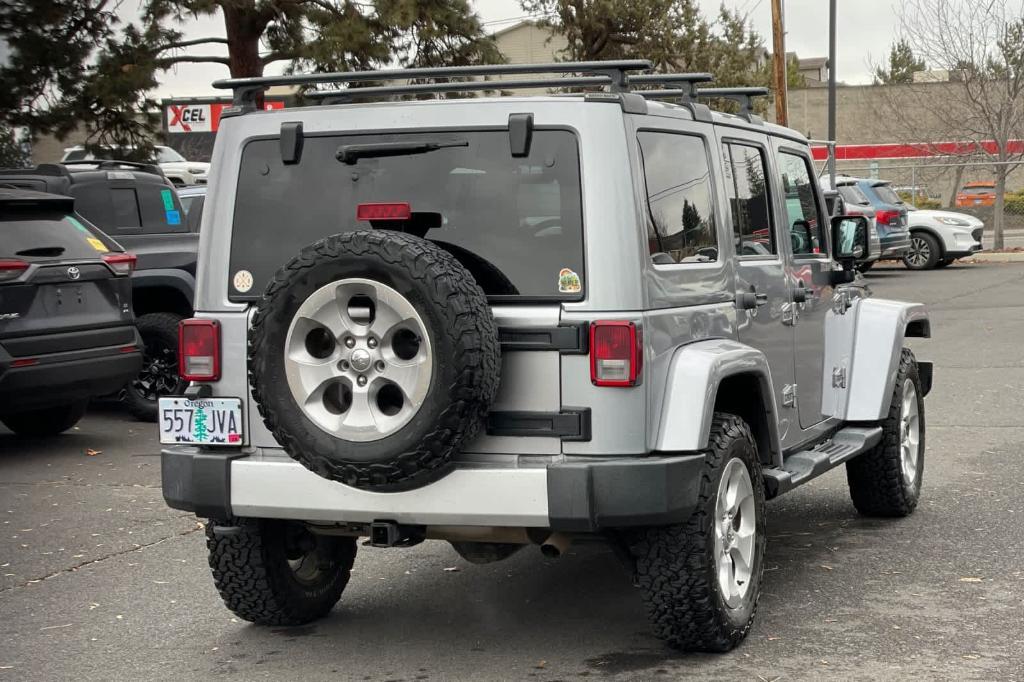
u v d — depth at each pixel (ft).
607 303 15.67
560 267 15.83
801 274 21.97
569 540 16.69
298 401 15.53
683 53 130.41
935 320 63.93
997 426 35.22
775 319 20.56
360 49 70.03
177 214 42.09
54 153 109.70
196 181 77.61
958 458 30.94
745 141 20.25
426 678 16.55
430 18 72.43
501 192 16.17
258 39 72.64
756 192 20.53
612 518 15.48
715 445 16.71
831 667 16.43
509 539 16.44
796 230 22.41
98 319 33.94
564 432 15.69
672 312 16.53
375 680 16.52
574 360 15.70
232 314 17.16
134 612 20.11
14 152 71.15
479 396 15.06
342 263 15.12
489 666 16.94
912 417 25.52
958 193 163.32
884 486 24.52
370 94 17.51
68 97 68.54
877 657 16.76
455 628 18.76
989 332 58.03
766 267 20.25
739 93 21.16
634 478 15.47
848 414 23.71
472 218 16.24
